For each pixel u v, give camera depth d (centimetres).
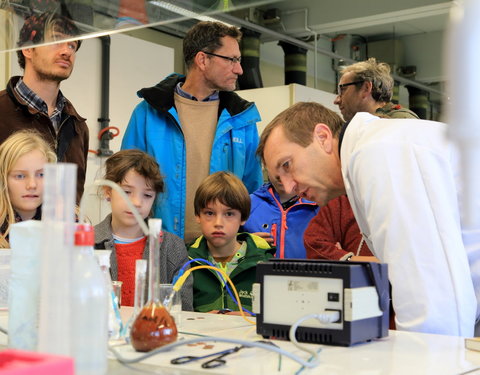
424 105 540
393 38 530
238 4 137
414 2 443
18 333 95
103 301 80
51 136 246
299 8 481
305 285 108
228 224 229
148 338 98
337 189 140
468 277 112
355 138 124
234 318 140
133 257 214
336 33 516
